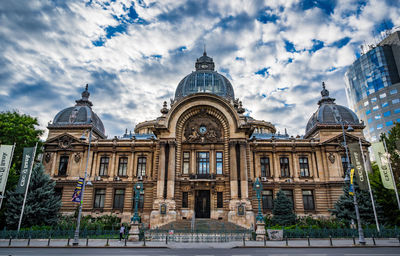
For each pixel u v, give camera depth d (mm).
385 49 114062
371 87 114938
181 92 51312
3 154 33219
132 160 48938
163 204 39531
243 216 38312
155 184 43688
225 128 44875
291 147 49062
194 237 30172
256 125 66312
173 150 42875
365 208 35562
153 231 32781
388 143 39750
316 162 48188
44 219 36156
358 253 20438
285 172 48469
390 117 106000
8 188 37781
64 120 53000
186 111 45656
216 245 25750
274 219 40656
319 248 23984
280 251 21984
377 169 45062
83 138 35469
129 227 40312
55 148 49188
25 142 41562
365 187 32250
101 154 49719
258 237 29703
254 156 49000
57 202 38062
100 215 45594
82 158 48719
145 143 49156
